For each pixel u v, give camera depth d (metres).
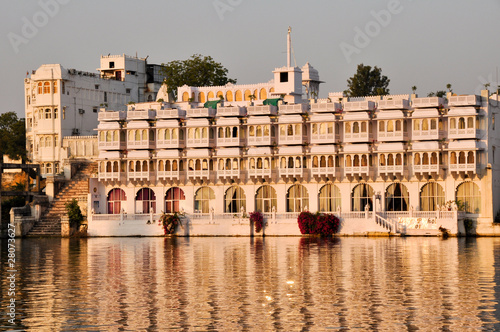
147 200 163.75
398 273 89.38
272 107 155.88
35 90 191.62
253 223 149.75
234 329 64.19
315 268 94.75
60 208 165.50
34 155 192.50
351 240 134.12
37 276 92.81
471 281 82.88
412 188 148.25
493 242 126.69
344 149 151.12
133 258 110.06
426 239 134.25
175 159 160.62
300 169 153.00
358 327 64.06
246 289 80.38
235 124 156.75
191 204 160.88
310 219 145.62
